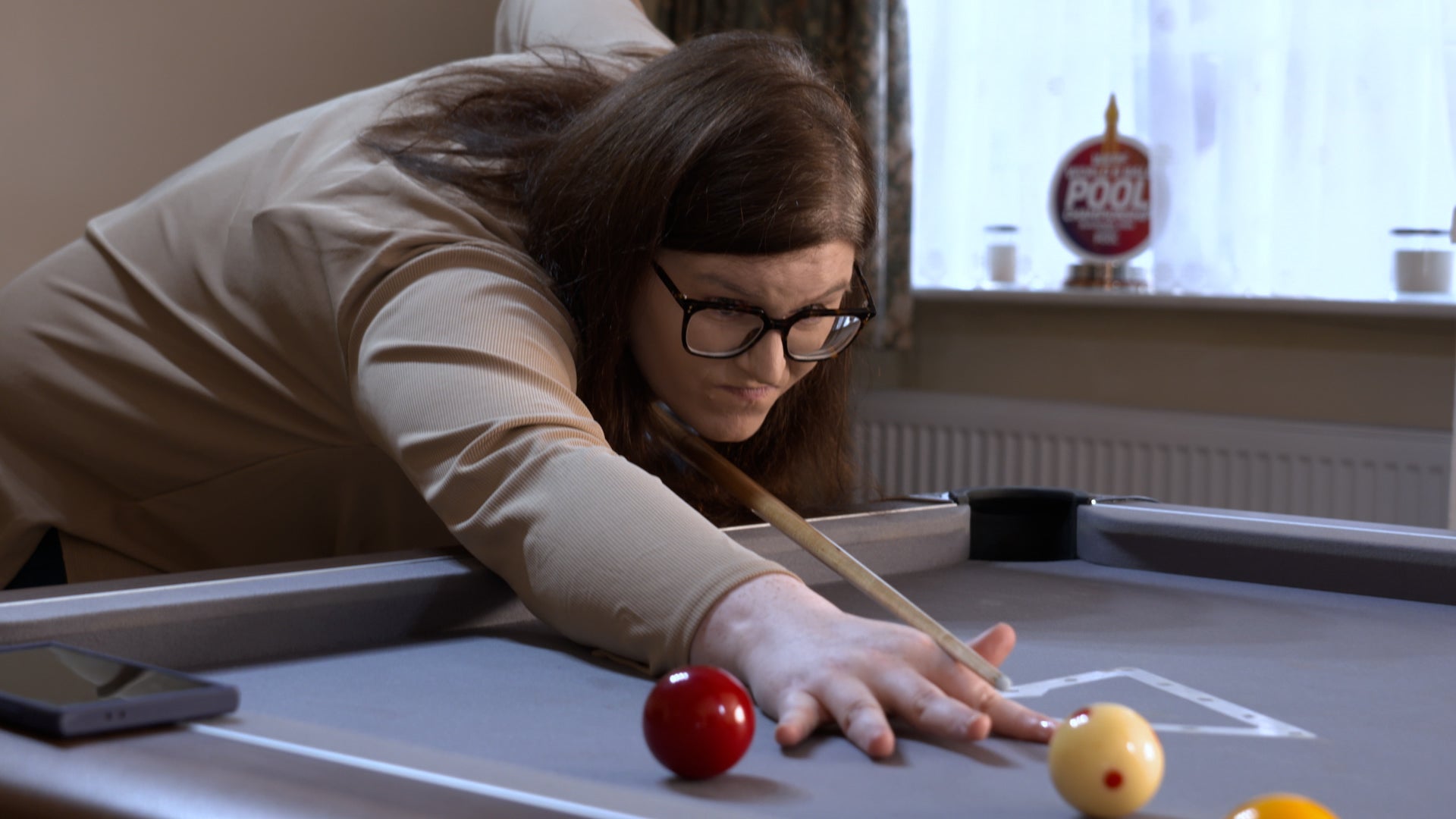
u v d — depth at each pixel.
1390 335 3.14
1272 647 1.09
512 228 1.25
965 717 0.77
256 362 1.41
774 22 3.70
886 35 3.58
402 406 1.07
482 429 1.02
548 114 1.39
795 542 1.26
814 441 1.51
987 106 3.60
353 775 0.63
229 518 1.60
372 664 0.98
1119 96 3.39
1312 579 1.34
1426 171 3.01
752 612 0.88
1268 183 3.21
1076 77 3.44
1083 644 1.09
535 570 0.99
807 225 1.13
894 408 3.75
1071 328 3.61
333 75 3.62
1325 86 3.10
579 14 1.83
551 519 0.98
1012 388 3.72
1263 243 3.23
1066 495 1.52
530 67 1.48
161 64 3.27
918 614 0.97
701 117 1.14
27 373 1.57
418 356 1.08
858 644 0.83
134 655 0.93
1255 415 3.32
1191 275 3.28
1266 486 3.20
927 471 3.71
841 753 0.77
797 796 0.69
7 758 0.67
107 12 3.17
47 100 3.08
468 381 1.05
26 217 3.07
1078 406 3.46
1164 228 3.30
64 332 1.56
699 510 1.42
